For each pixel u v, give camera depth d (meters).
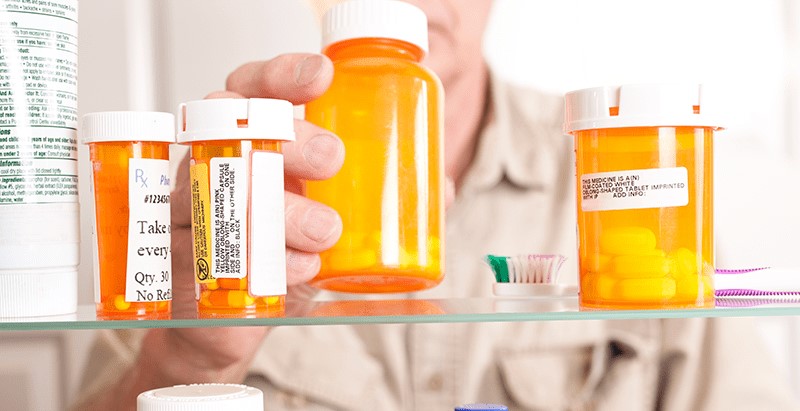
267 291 0.44
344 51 0.53
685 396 0.87
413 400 0.86
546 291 0.57
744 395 0.87
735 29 0.88
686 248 0.44
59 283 0.46
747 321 0.89
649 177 0.44
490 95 0.86
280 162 0.45
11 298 0.45
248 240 0.44
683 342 0.88
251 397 0.45
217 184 0.44
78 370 0.82
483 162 0.87
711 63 0.87
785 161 0.90
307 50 0.83
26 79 0.45
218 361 0.72
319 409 0.85
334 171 0.50
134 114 0.44
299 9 0.83
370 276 0.50
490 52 0.86
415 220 0.51
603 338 0.88
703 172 0.45
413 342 0.86
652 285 0.44
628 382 0.87
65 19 0.47
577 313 0.43
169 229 0.47
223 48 0.82
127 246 0.45
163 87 0.82
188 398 0.44
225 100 0.43
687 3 0.87
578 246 0.47
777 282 0.50
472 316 0.44
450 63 0.85
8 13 0.45
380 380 0.85
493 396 0.86
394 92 0.51
